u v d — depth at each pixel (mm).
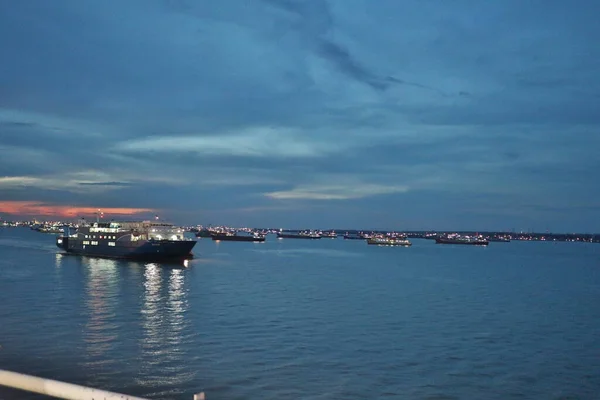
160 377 34969
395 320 60469
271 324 55688
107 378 34438
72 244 161750
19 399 17797
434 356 43438
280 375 36438
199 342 45812
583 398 34062
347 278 116250
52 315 58094
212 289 87750
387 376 37281
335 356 42281
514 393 34719
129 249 142500
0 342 43625
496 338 51719
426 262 190625
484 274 138375
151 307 66062
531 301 82562
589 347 48594
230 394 32125
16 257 155250
